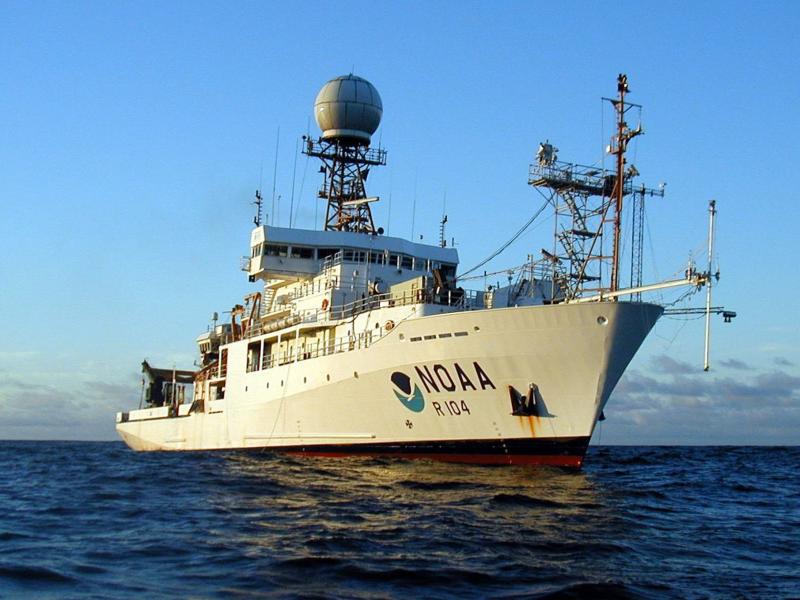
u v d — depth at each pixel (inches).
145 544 882.8
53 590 700.7
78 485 1462.8
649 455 3270.2
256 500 1214.3
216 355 2546.8
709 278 1378.0
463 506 1152.2
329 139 2431.1
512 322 1457.9
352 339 1782.7
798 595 718.5
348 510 1115.3
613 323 1418.6
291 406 1895.9
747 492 1537.9
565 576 762.8
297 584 717.9
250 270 2231.8
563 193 2322.8
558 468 1492.4
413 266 2112.5
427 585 721.0
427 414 1592.0
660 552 890.1
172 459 2021.4
